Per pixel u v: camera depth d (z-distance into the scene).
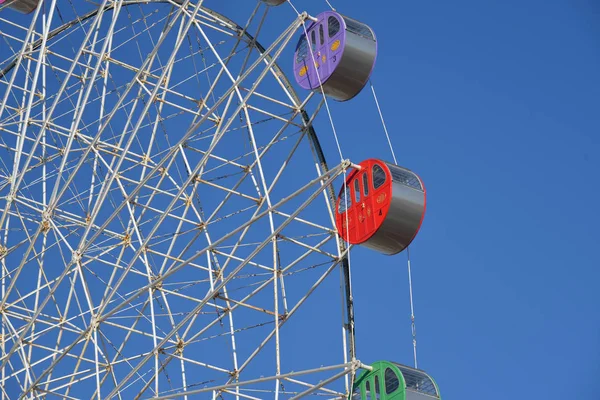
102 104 42.25
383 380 31.97
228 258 39.44
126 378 34.31
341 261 35.41
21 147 38.16
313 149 37.62
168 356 38.22
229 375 37.00
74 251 35.75
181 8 36.69
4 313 38.16
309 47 37.56
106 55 42.34
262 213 33.31
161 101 41.88
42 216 37.09
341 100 37.97
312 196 32.56
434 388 31.64
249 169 40.59
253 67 35.72
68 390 37.50
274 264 35.34
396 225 34.09
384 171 34.53
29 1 41.72
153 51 36.59
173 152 35.50
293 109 38.59
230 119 35.47
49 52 42.16
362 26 37.25
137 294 34.91
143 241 36.22
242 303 38.12
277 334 33.88
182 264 34.38
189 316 33.84
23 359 36.88
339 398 32.97
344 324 33.72
